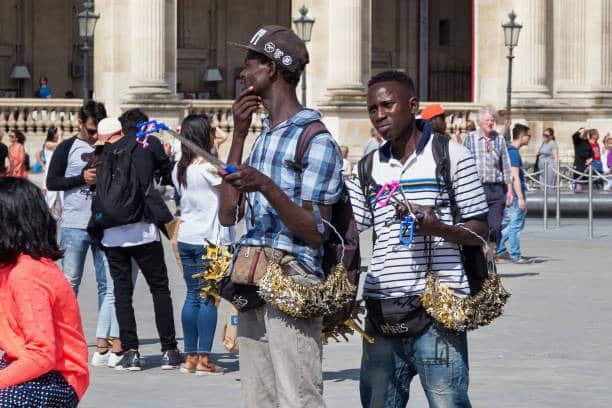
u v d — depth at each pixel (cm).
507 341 2634
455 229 1416
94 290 3359
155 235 2319
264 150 1369
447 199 1450
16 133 5462
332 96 7369
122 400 2091
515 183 4028
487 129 3397
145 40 7088
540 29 7719
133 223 2298
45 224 1262
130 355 2347
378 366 1468
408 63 9062
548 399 2102
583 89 7825
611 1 7819
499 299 1455
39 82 8500
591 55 7825
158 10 7112
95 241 2347
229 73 8744
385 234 1452
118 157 2295
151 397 2116
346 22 7369
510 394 2136
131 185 2286
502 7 7769
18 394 1230
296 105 1381
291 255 1354
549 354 2500
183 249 2288
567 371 2336
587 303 3161
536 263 4041
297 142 1355
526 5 7712
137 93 7081
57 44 8512
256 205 1370
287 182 1355
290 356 1345
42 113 7038
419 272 1438
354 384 2206
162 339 2364
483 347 2567
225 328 2281
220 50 8719
